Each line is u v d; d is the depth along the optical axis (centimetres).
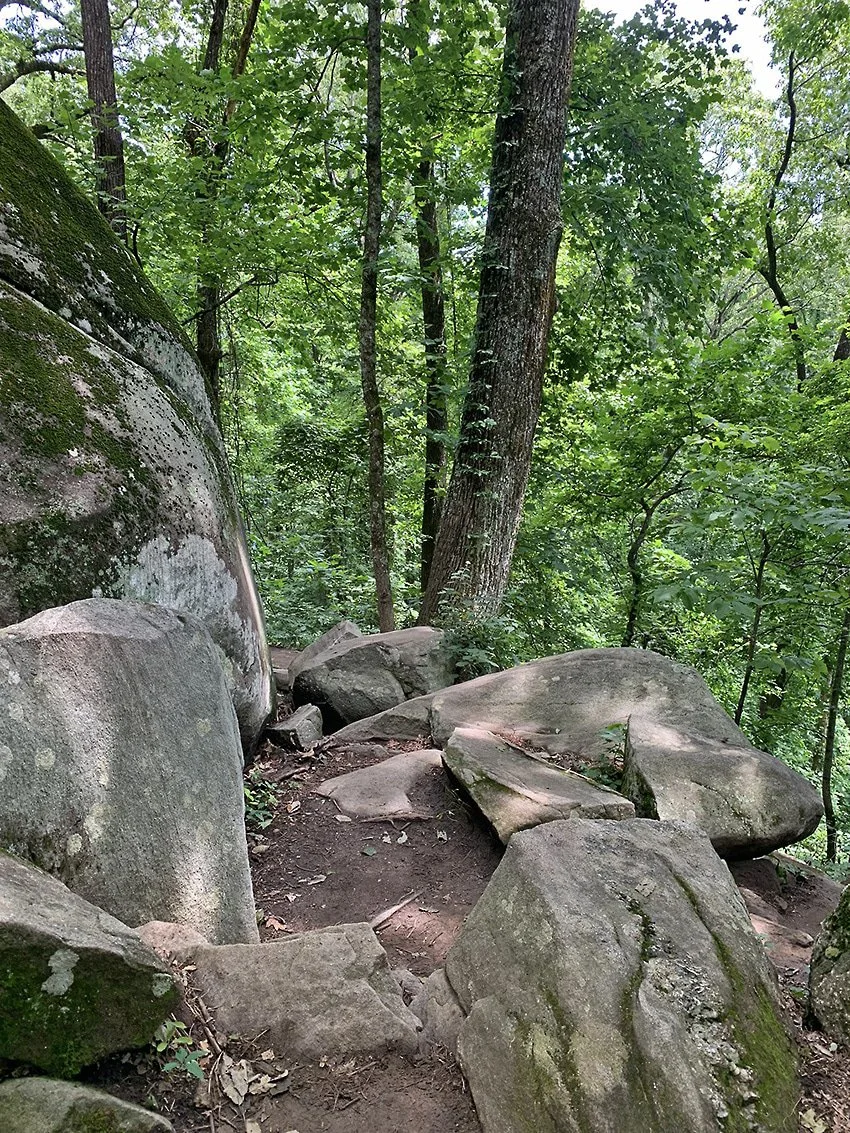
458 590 700
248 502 1141
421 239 1015
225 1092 186
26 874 195
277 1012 207
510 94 727
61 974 167
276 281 831
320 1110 188
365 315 699
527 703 492
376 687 566
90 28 744
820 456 635
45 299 355
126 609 283
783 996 221
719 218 1054
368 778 434
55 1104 155
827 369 721
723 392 698
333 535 1109
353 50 717
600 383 1020
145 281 439
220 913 263
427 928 315
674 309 932
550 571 930
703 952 211
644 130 857
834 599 574
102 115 742
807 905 367
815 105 1248
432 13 714
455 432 875
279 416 1374
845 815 889
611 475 771
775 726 739
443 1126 188
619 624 891
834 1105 195
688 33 871
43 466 301
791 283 1437
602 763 426
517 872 238
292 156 749
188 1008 204
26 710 225
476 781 384
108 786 238
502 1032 200
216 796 281
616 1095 175
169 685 279
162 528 339
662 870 239
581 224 926
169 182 744
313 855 368
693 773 379
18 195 364
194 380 451
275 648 814
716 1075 180
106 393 347
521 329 717
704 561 611
